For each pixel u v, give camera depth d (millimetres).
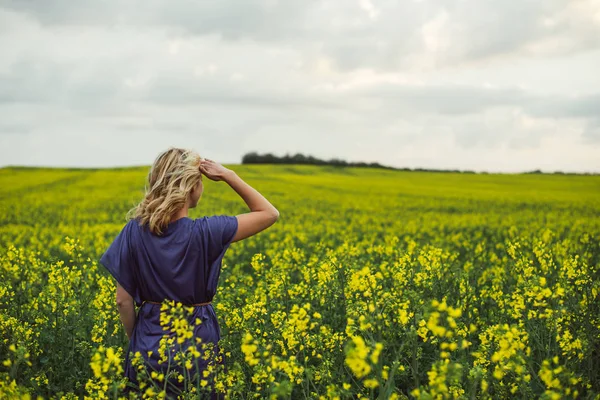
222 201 29922
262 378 3400
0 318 4613
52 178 48969
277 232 15977
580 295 5527
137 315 3783
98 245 12359
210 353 3656
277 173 63000
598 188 46844
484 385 3182
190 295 3637
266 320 4914
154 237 3605
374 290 3916
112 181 45219
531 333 4441
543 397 2830
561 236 14648
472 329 2883
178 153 3713
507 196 37531
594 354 4633
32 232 16328
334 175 62625
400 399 3459
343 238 13969
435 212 26375
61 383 4582
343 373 4141
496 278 6785
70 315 5195
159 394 3236
